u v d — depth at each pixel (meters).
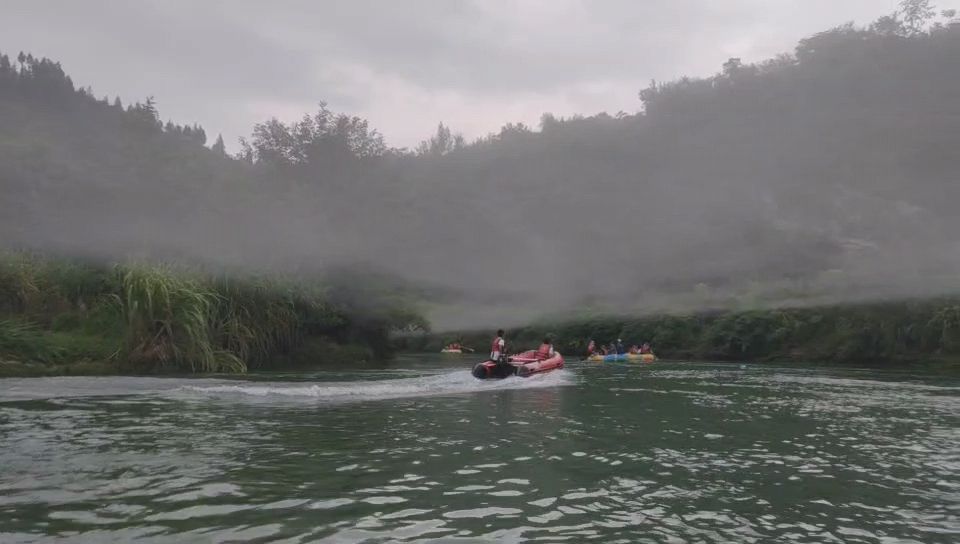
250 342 21.20
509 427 9.87
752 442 9.05
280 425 9.52
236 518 5.13
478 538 4.81
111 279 18.59
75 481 6.16
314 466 6.98
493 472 6.89
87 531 4.77
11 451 7.43
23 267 18.02
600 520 5.34
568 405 12.77
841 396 15.13
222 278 20.28
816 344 31.78
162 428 9.00
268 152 22.58
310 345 24.73
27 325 16.97
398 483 6.35
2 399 11.52
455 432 9.31
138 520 5.04
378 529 4.95
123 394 12.38
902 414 12.02
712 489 6.44
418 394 14.23
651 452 8.19
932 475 7.20
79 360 16.86
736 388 16.98
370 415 10.77
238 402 11.79
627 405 12.94
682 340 37.38
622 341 39.84
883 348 28.61
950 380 20.05
